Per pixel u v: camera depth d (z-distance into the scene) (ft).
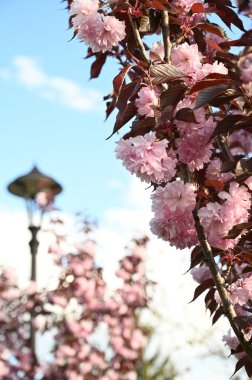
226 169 8.21
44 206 29.78
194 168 8.59
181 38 9.59
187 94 8.07
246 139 13.07
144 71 8.65
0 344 32.04
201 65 8.64
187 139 8.29
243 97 8.42
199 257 8.83
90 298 32.12
